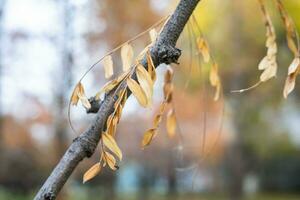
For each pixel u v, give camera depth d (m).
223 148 17.00
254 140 18.41
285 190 28.19
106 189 14.36
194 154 14.23
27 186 13.17
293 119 23.75
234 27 15.19
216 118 14.16
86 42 9.73
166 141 12.99
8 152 12.46
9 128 11.34
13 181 13.12
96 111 1.27
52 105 10.21
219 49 15.13
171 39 1.30
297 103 18.50
